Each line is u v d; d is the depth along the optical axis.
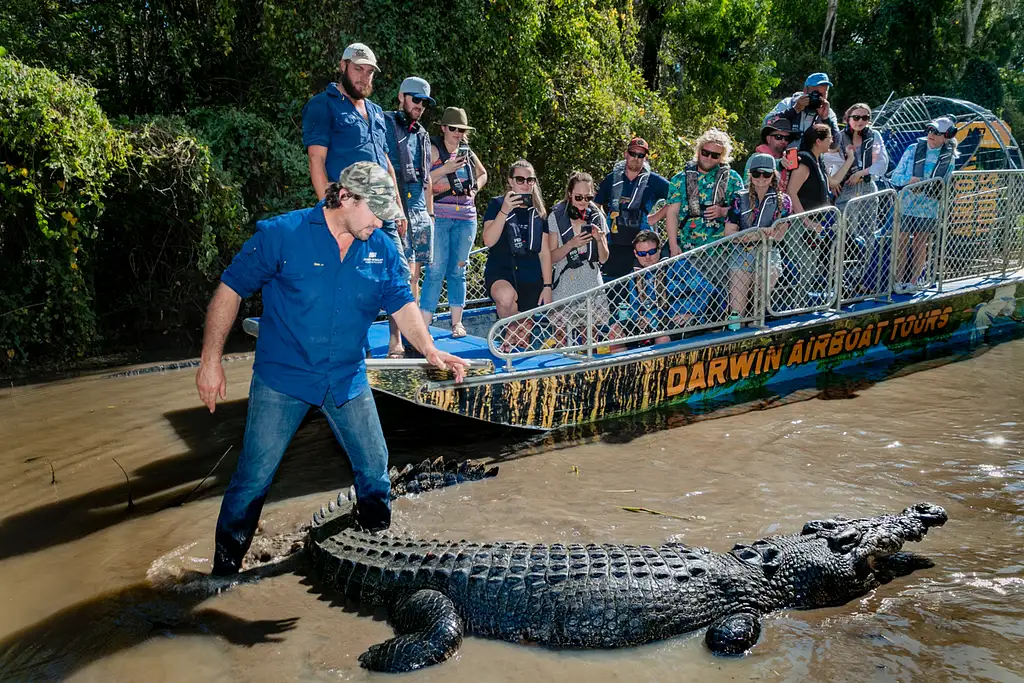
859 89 25.98
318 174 5.02
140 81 10.66
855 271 7.50
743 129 20.92
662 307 6.25
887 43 27.31
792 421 6.04
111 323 9.56
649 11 18.98
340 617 3.59
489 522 4.44
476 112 11.52
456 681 3.08
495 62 11.56
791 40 26.42
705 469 5.13
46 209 8.00
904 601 3.60
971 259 8.50
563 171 13.31
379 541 3.93
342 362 3.77
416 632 3.31
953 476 4.89
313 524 4.28
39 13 9.65
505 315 6.36
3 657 3.25
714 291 6.53
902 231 7.84
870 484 4.80
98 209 8.38
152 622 3.52
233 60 10.94
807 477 4.94
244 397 7.12
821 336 7.20
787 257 6.89
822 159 7.52
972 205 8.34
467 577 3.52
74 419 6.48
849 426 5.89
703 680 3.06
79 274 8.47
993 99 26.39
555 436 5.89
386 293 3.87
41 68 7.89
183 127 9.16
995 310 8.75
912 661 3.12
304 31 10.14
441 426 6.27
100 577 3.91
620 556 3.64
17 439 5.98
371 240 3.72
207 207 9.05
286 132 10.23
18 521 4.55
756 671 3.11
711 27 18.94
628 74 15.07
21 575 3.93
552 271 6.37
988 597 3.57
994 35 29.59
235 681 3.09
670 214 6.69
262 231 3.51
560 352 5.82
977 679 2.98
